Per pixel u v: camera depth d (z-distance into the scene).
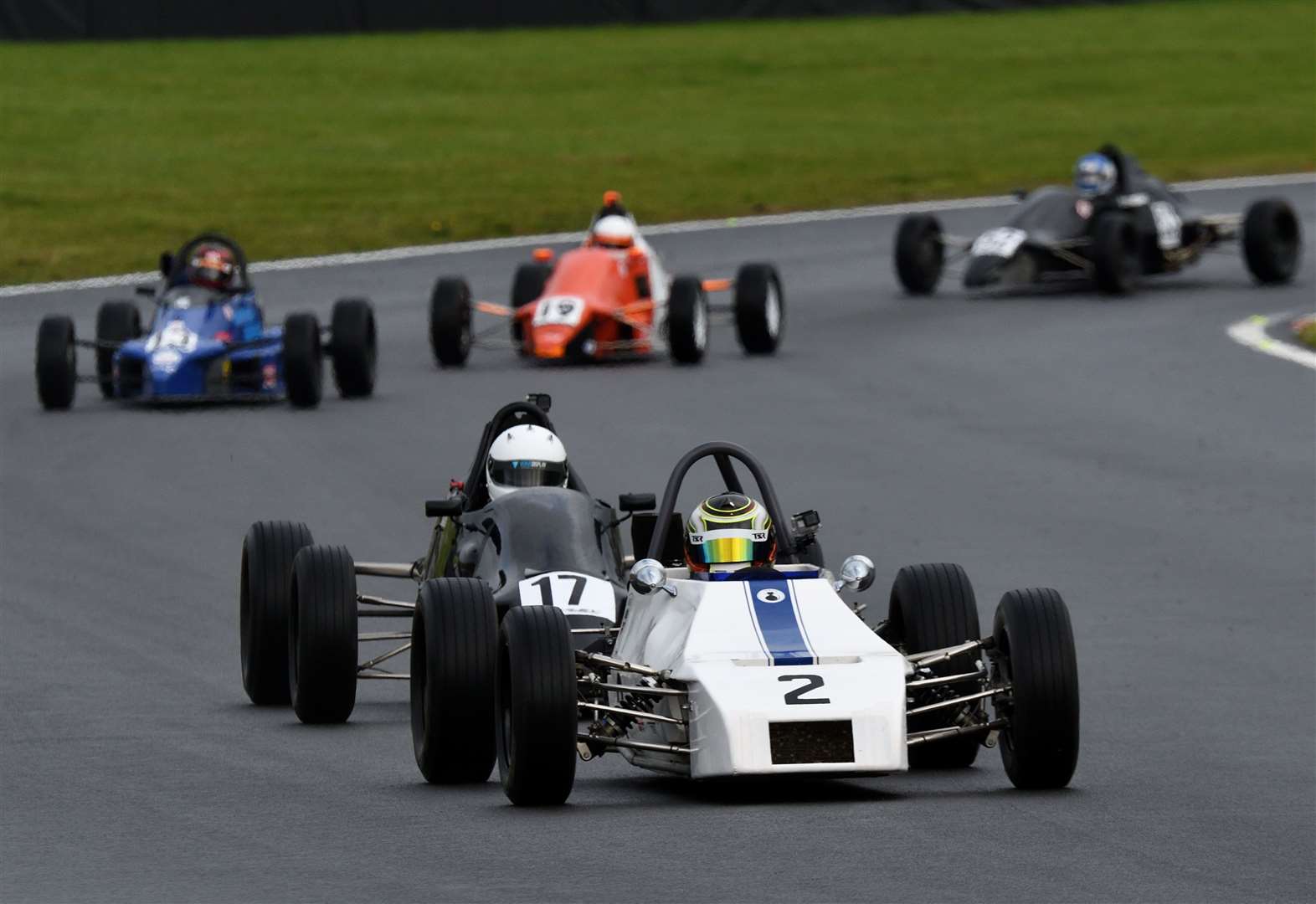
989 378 93.94
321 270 131.12
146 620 56.47
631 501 46.41
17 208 151.50
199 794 37.75
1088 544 65.00
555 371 97.69
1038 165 175.38
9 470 77.31
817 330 108.50
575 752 35.44
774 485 73.56
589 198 159.62
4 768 40.34
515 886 30.48
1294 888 30.41
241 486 74.25
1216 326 105.94
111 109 193.00
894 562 62.75
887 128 192.88
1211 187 161.75
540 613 36.16
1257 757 41.00
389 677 44.78
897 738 34.19
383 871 31.61
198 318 89.94
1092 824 34.50
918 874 30.94
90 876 31.78
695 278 99.44
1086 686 48.53
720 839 33.34
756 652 36.00
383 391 93.00
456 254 137.12
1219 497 71.38
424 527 68.00
